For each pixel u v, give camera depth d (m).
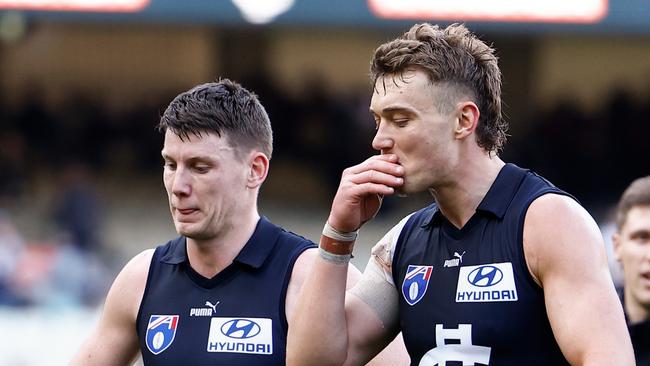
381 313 12.87
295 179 58.53
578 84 62.25
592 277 11.38
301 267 13.91
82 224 49.28
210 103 13.73
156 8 43.91
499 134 12.33
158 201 58.12
